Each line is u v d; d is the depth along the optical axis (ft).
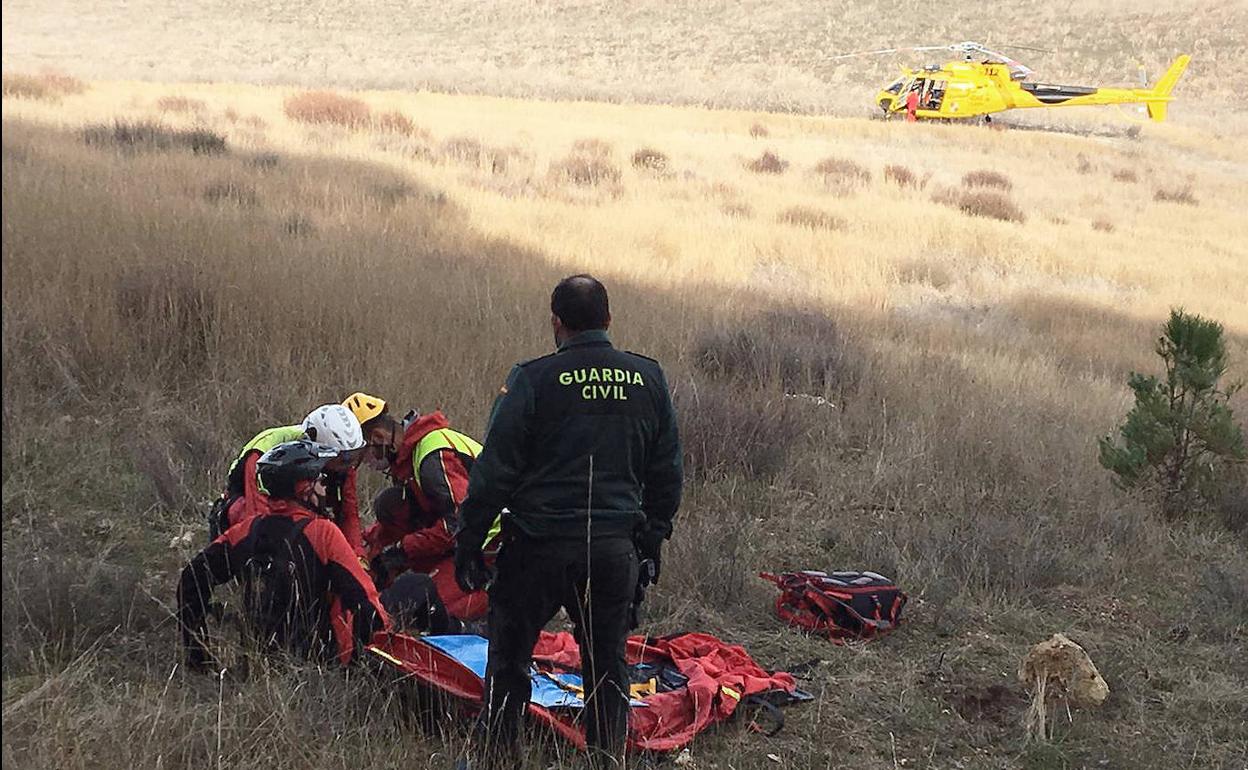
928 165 104.37
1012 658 17.40
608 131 98.27
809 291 47.14
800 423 26.18
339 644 13.88
